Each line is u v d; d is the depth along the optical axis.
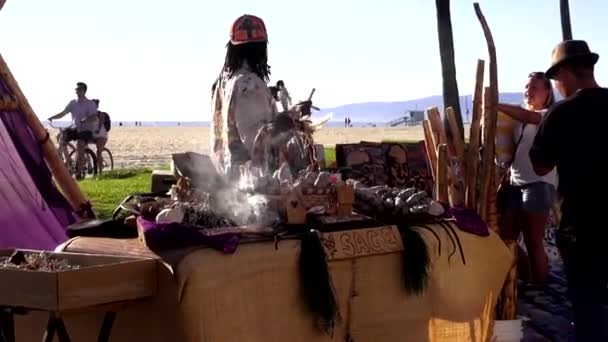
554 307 7.05
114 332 4.46
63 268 4.33
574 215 4.97
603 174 4.89
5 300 4.09
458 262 5.45
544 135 5.09
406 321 5.17
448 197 6.41
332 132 93.25
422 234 5.26
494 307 5.73
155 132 107.38
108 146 50.22
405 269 5.12
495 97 6.47
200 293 4.18
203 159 5.34
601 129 4.93
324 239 4.79
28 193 6.11
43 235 6.12
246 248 4.46
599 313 4.94
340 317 4.84
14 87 6.11
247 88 5.29
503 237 7.25
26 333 4.77
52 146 6.30
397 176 6.67
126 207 4.96
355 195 5.37
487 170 6.50
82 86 18.06
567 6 13.37
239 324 4.35
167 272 4.24
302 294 4.64
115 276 4.14
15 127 6.12
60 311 3.95
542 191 7.26
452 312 5.43
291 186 4.96
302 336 4.66
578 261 4.97
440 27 10.27
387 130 107.38
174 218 4.54
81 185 15.66
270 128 5.24
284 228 4.79
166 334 4.28
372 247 4.98
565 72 5.11
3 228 5.82
